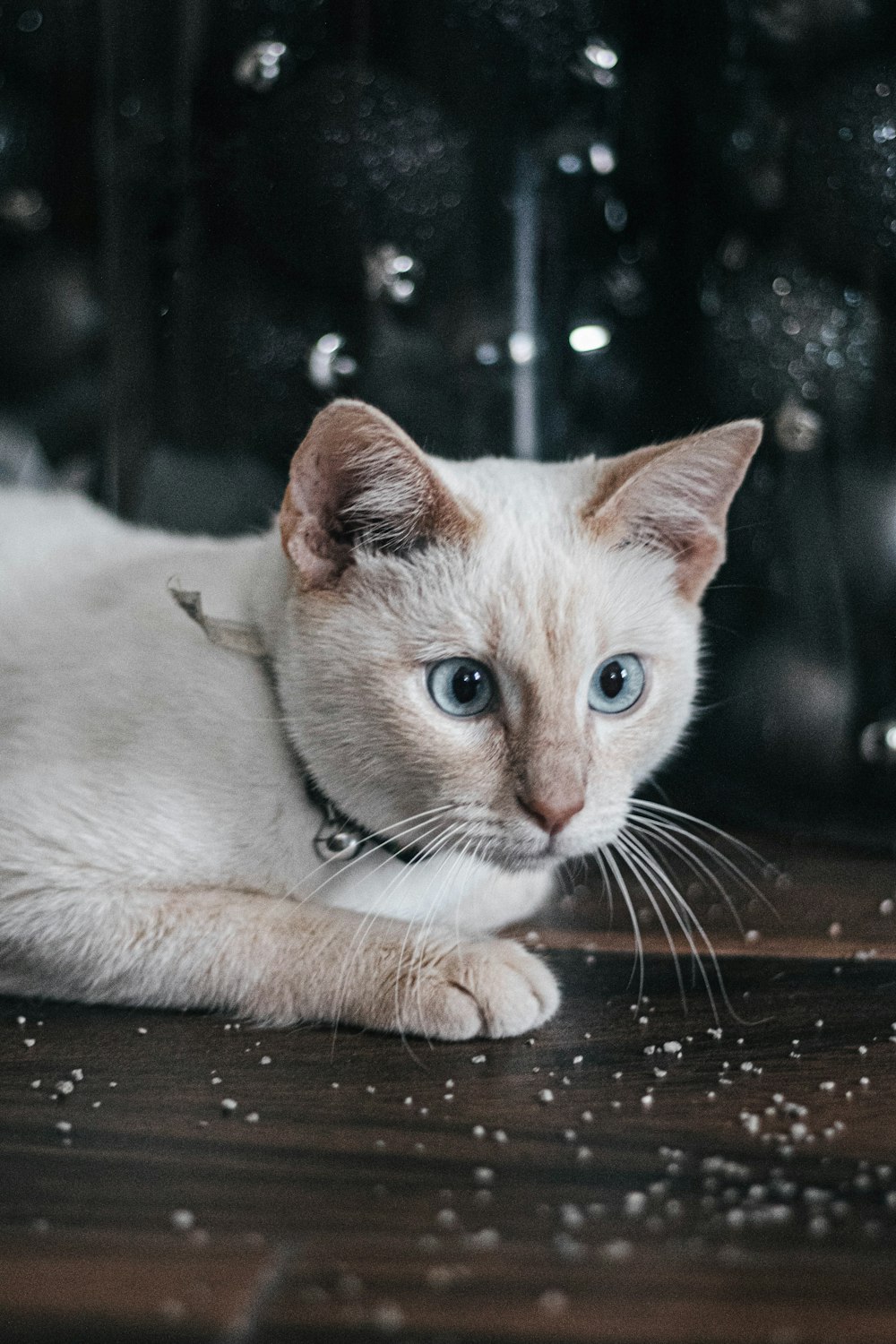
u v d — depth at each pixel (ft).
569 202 2.12
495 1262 1.05
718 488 1.52
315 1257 1.05
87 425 2.64
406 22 1.99
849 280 2.06
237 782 1.44
